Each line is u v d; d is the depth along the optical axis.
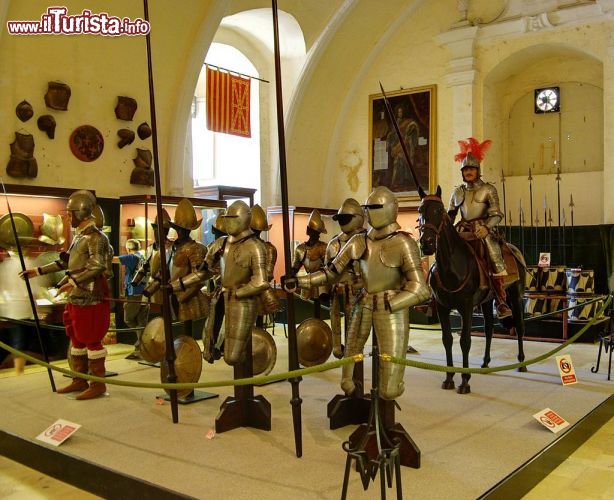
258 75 13.92
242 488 3.74
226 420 4.95
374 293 4.29
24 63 9.23
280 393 6.21
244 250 5.00
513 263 6.95
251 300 5.03
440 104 13.70
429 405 5.72
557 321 9.95
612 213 11.62
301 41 13.41
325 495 3.62
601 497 4.08
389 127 14.41
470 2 13.22
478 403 5.79
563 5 12.13
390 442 3.68
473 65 13.01
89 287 6.09
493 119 13.50
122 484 4.00
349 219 5.96
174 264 6.13
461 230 6.74
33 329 8.43
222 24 12.84
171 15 10.71
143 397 6.11
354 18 13.51
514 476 3.97
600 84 12.98
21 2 8.96
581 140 13.24
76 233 6.28
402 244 4.21
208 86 11.93
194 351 5.77
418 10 13.95
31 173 9.19
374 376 3.66
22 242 8.48
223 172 14.71
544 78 13.59
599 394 6.16
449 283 6.19
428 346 9.37
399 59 14.27
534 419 5.25
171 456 4.34
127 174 10.70
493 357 8.30
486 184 6.76
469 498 3.59
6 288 8.33
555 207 13.44
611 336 7.02
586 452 5.04
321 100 14.49
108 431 4.95
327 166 15.20
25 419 5.32
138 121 10.82
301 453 4.31
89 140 10.05
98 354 6.12
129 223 9.76
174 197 9.64
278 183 14.00
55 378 7.11
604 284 12.33
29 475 4.57
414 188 14.06
